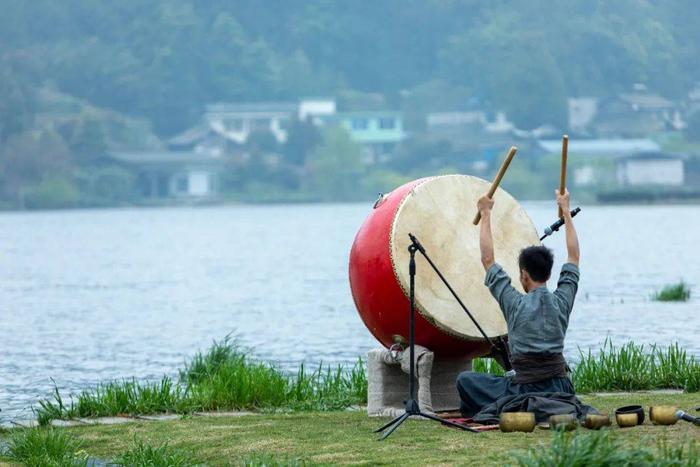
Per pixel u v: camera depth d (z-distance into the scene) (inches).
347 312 2736.2
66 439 1018.7
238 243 6309.1
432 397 1107.9
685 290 2923.2
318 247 5738.2
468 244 1082.7
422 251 1024.9
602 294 2977.4
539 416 962.1
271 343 2181.3
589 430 931.3
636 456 768.3
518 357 982.4
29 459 970.7
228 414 1200.8
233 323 2573.8
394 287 1059.3
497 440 914.1
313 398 1282.0
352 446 933.8
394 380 1102.4
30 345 2246.6
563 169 1027.9
